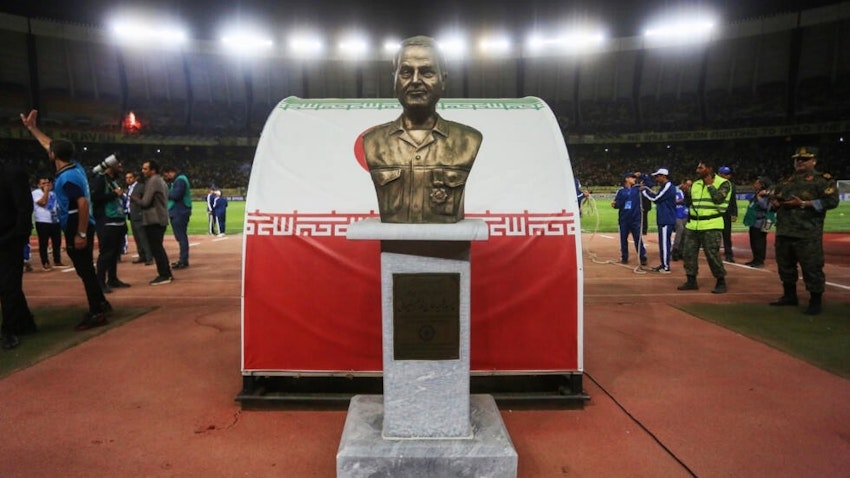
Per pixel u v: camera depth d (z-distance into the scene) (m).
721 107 41.66
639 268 9.11
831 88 36.91
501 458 2.58
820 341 4.89
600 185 41.25
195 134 43.09
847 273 8.86
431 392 2.67
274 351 3.52
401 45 2.63
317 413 3.42
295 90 45.00
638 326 5.49
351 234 2.51
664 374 4.08
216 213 15.83
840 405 3.49
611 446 2.98
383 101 4.16
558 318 3.52
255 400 3.46
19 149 35.38
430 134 2.64
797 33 37.59
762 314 5.96
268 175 3.75
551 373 3.52
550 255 3.57
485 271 3.53
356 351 3.52
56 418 3.35
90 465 2.80
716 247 7.13
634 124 43.69
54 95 37.91
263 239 3.59
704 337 5.06
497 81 45.19
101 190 6.98
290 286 3.54
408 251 2.59
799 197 5.97
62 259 11.09
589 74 44.50
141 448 2.97
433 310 2.62
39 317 5.96
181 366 4.30
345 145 3.86
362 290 3.52
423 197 2.61
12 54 35.66
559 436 3.11
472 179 3.74
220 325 5.59
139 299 6.91
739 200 32.34
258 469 2.76
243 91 44.81
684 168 40.31
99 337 5.12
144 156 42.12
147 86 42.25
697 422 3.26
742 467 2.75
